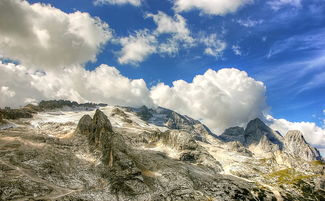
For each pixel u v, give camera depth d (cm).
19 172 17025
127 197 17350
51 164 18812
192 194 19662
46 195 15562
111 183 18088
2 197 14425
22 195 14988
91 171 19325
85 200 15862
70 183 17575
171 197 18700
